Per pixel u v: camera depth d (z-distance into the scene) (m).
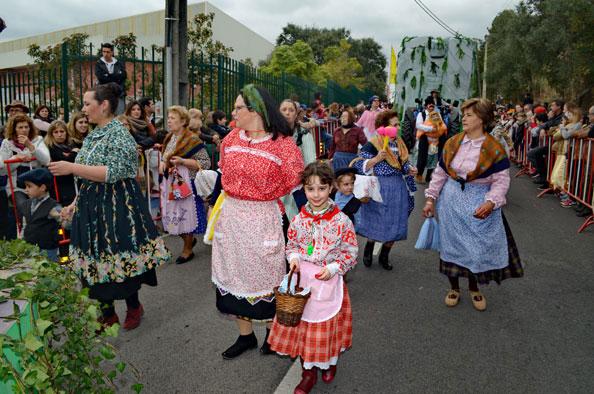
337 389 2.92
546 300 4.27
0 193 5.49
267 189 2.95
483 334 3.63
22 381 1.64
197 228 5.25
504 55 31.30
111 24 28.41
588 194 7.24
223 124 8.42
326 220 2.85
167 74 8.26
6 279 1.76
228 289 3.06
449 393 2.88
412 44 11.95
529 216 7.48
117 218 3.27
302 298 2.54
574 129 7.87
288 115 3.96
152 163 6.39
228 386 2.94
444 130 9.99
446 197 3.96
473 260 3.76
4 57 28.73
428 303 4.21
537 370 3.12
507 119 17.97
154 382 2.97
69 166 3.06
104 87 3.30
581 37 24.25
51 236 4.45
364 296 4.36
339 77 38.34
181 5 8.23
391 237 4.84
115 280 3.29
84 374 2.06
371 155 4.86
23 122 5.27
